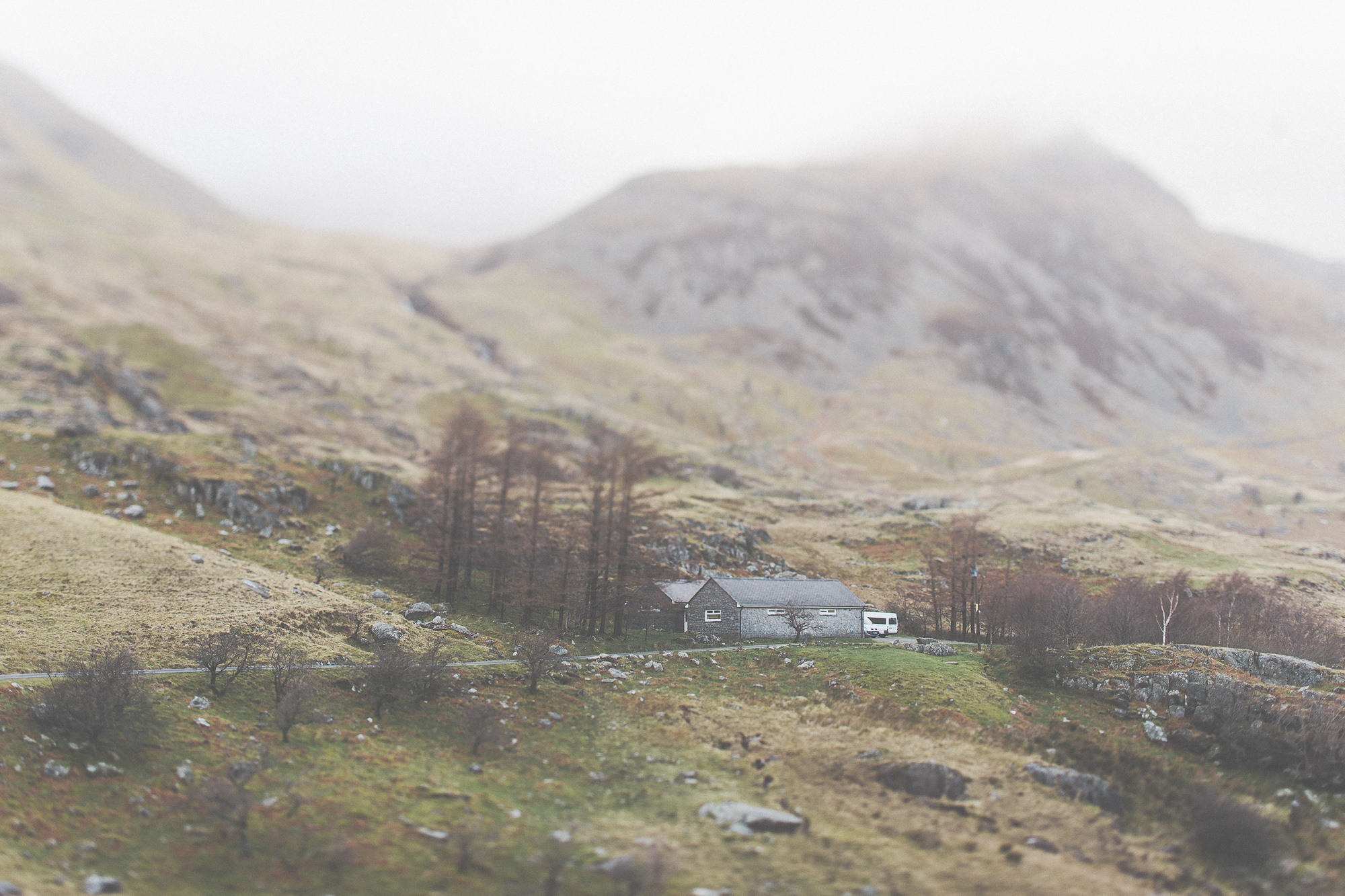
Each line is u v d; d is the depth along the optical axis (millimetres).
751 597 91375
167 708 48625
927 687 63938
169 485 104875
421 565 99812
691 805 44500
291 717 47781
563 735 55719
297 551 97750
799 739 55125
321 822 39000
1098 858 41281
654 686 67812
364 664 61625
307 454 146875
